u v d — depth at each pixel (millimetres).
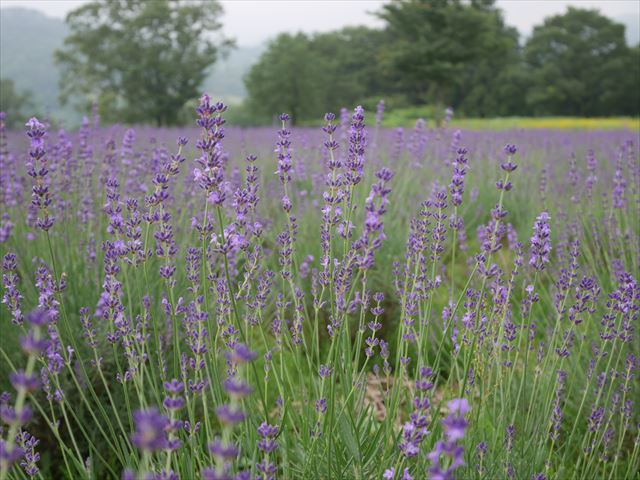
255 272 2754
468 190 7477
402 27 48094
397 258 4652
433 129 7809
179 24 48219
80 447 3150
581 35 70125
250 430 2186
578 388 3484
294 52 56531
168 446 1324
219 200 1927
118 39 47438
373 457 2314
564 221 5227
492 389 2793
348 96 69750
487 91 72812
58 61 47906
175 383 1331
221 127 1914
